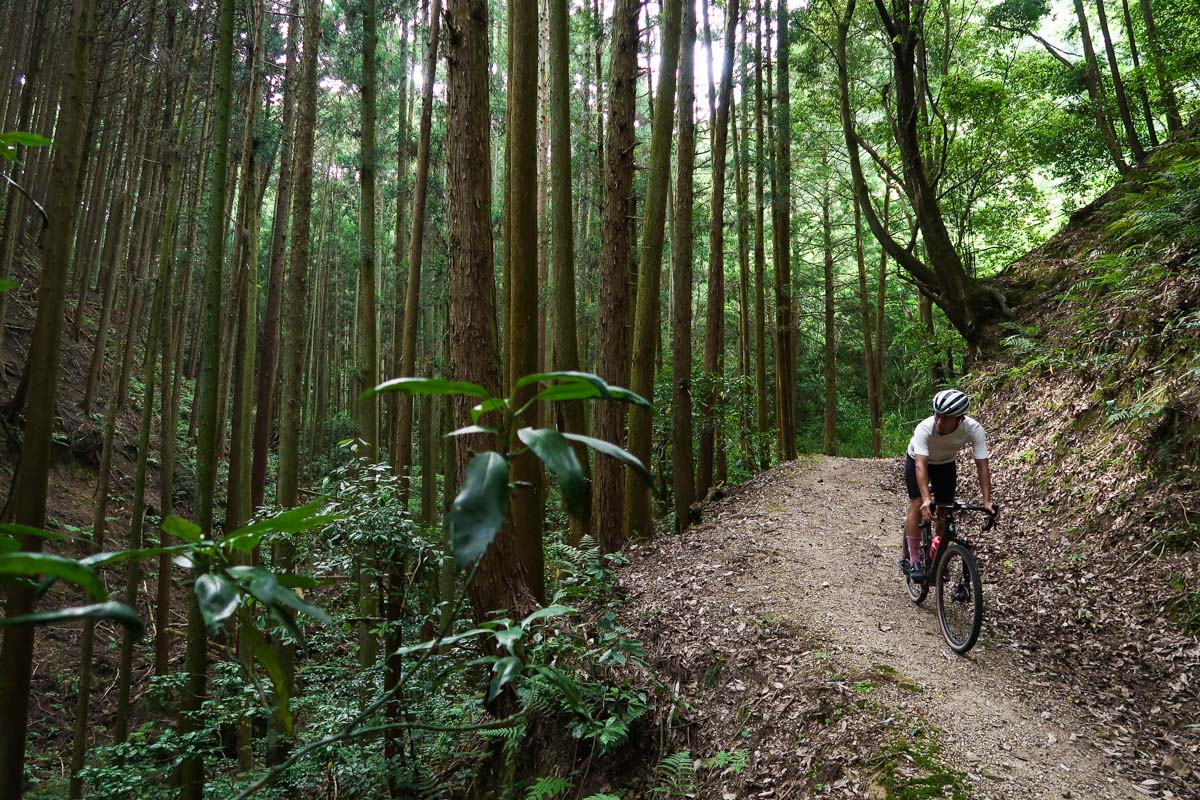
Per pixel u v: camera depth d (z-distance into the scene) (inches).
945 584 203.0
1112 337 350.0
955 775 136.4
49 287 109.3
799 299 941.2
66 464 505.7
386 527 207.0
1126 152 613.0
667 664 203.8
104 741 336.5
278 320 482.0
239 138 436.8
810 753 152.7
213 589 39.9
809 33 609.6
